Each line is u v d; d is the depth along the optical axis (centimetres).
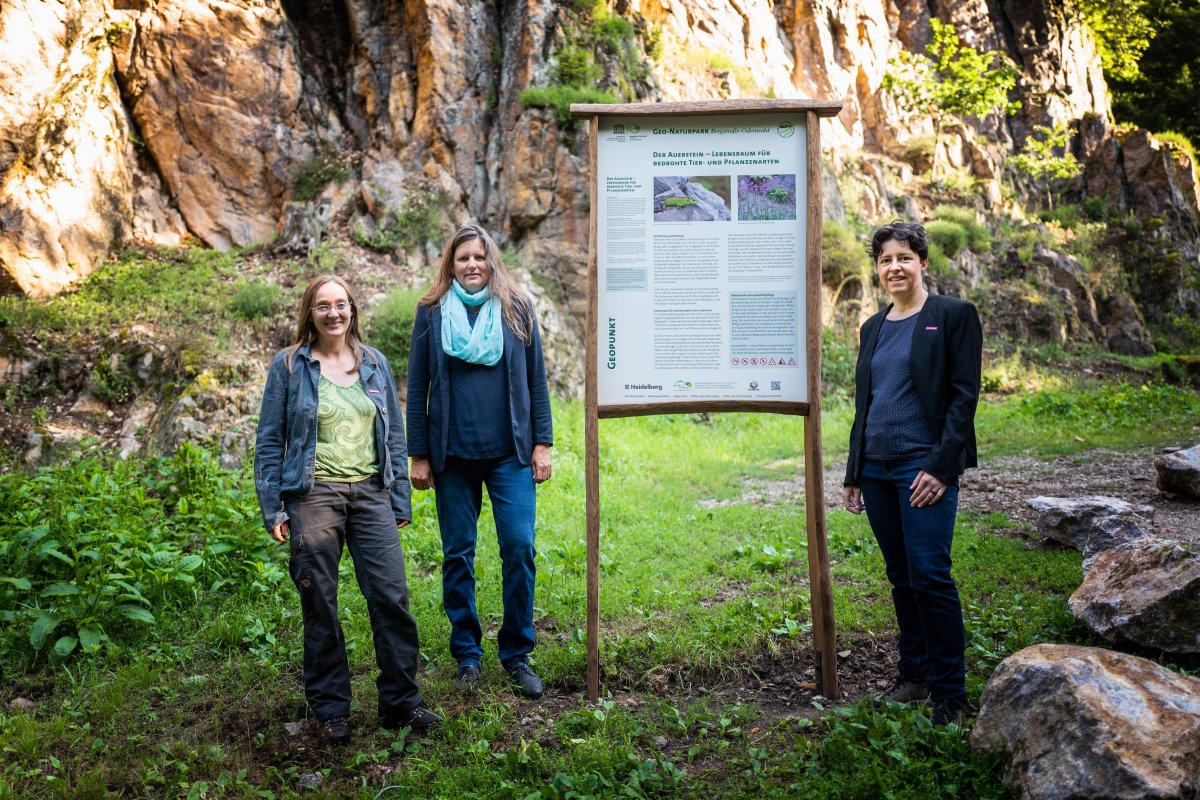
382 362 371
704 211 378
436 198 1351
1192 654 361
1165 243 2392
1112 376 1864
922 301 356
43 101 1200
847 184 2022
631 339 380
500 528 389
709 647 417
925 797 275
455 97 1424
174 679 399
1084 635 404
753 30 2092
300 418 341
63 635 428
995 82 2281
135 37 1323
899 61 2325
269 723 361
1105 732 254
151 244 1270
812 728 339
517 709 367
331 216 1348
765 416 1251
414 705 349
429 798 298
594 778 297
